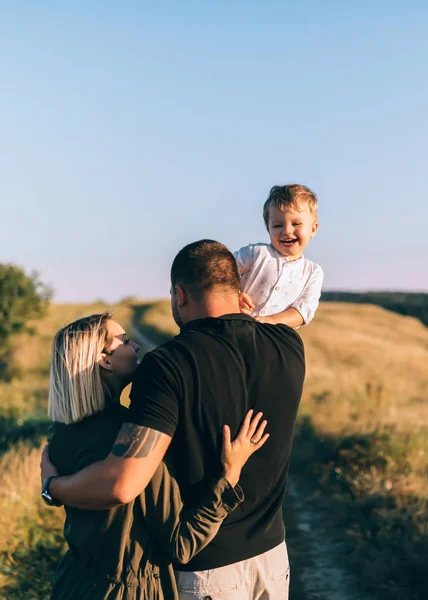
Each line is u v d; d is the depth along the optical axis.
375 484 9.08
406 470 9.74
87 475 2.54
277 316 3.46
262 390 2.77
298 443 12.48
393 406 16.19
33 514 7.22
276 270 3.49
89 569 2.63
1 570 6.09
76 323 2.80
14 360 34.28
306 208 3.49
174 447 2.68
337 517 8.48
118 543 2.58
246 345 2.79
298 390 2.92
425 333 62.97
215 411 2.65
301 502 9.40
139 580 2.61
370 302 84.44
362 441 11.09
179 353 2.65
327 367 34.28
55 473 2.72
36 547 6.75
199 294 2.86
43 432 12.58
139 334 44.69
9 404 15.24
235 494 2.65
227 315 2.85
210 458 2.67
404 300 85.12
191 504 2.68
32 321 43.62
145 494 2.59
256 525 2.79
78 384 2.68
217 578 2.70
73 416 2.69
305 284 3.58
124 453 2.51
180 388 2.60
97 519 2.60
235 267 2.96
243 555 2.74
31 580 6.05
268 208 3.55
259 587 2.81
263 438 2.76
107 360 2.77
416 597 5.89
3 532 6.63
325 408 16.23
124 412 2.77
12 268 37.59
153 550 2.64
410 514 7.78
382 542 7.14
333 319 58.62
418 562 6.39
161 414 2.55
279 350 2.87
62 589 2.68
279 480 2.89
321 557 7.28
